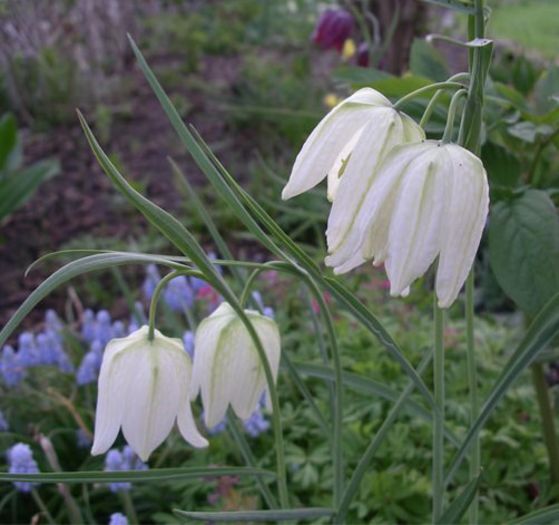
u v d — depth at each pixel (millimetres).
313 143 167
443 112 242
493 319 418
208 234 597
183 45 1004
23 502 338
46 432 351
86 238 591
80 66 852
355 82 252
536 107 272
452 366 366
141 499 332
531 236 225
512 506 315
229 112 738
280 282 447
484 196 155
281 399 363
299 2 1150
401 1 593
